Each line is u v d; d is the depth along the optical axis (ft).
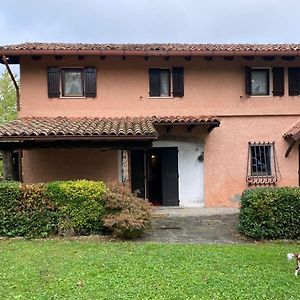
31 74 51.49
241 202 37.19
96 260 27.27
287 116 54.39
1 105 104.47
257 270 25.34
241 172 53.93
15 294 20.89
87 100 52.06
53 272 24.63
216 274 24.31
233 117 53.93
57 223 35.94
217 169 53.88
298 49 50.55
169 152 53.83
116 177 52.24
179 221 43.50
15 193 35.60
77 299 20.06
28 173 51.37
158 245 32.27
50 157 51.65
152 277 23.63
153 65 52.80
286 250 30.96
